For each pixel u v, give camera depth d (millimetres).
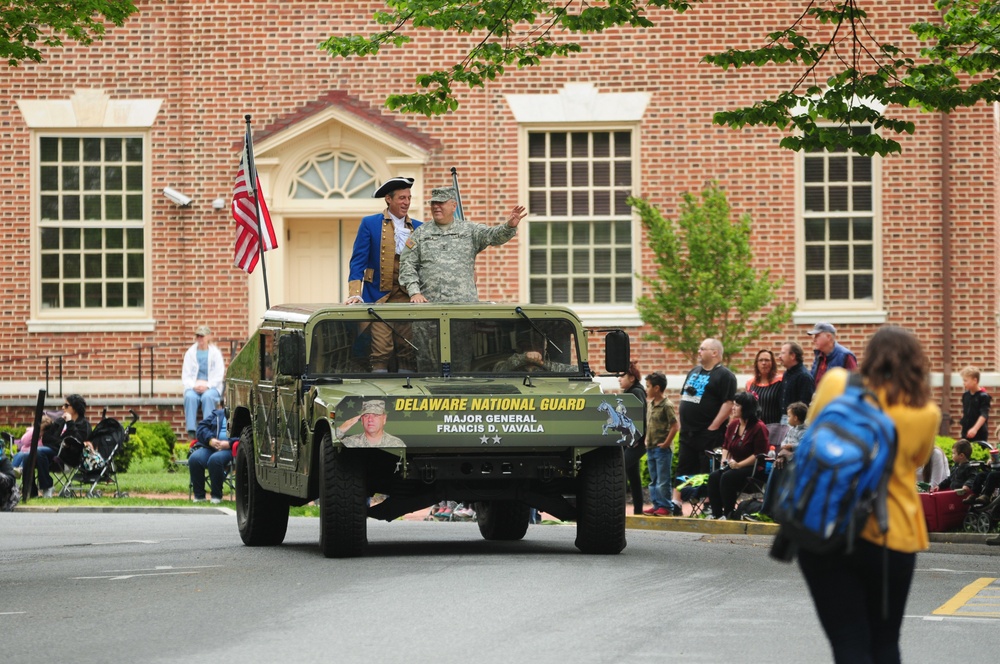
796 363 25781
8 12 22984
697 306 34094
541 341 19828
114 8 23938
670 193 37375
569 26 23688
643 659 11531
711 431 26891
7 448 35781
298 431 19172
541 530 25141
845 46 37375
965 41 23234
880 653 9234
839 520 8688
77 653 12039
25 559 20062
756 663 11398
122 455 35281
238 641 12398
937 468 25359
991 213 37125
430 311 19703
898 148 22594
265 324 21406
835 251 37375
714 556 19250
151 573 17688
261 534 21344
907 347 9125
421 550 20047
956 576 17875
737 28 37344
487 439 17766
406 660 11438
